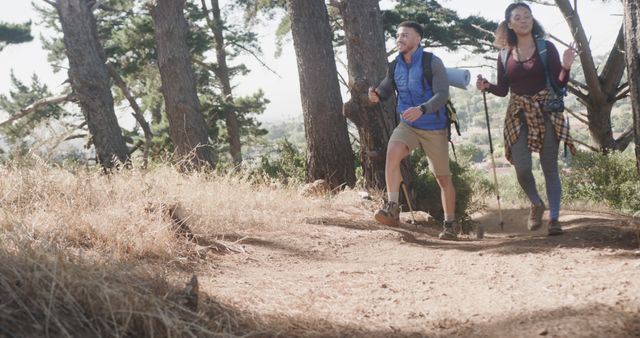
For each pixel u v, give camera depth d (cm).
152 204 469
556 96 515
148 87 2830
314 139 1056
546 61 509
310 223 611
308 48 1054
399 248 533
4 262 253
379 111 925
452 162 1016
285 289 356
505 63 530
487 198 1424
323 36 1063
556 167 524
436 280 387
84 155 598
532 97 516
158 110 2878
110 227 413
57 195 475
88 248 384
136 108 2259
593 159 1245
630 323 256
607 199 1187
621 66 1552
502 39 528
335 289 364
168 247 409
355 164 1123
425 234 652
